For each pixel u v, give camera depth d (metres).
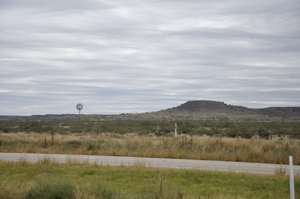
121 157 23.75
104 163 20.08
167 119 127.56
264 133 54.06
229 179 15.52
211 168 18.72
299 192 13.66
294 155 22.67
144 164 18.88
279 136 52.59
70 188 11.36
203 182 15.15
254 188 14.24
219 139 30.78
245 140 30.61
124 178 15.74
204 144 27.28
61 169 17.56
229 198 12.12
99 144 28.97
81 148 27.47
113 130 64.31
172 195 11.71
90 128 69.50
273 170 18.33
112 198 11.11
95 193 11.27
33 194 11.13
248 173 16.80
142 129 66.25
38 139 33.88
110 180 15.45
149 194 11.84
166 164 20.17
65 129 67.44
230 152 23.84
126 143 29.41
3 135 41.78
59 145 29.59
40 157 23.16
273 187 14.30
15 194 11.48
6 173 16.72
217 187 14.26
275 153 23.11
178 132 55.59
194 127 73.12
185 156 23.56
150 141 30.28
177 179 15.52
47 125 84.31
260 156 22.55
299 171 18.08
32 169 17.52
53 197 10.98
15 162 19.14
